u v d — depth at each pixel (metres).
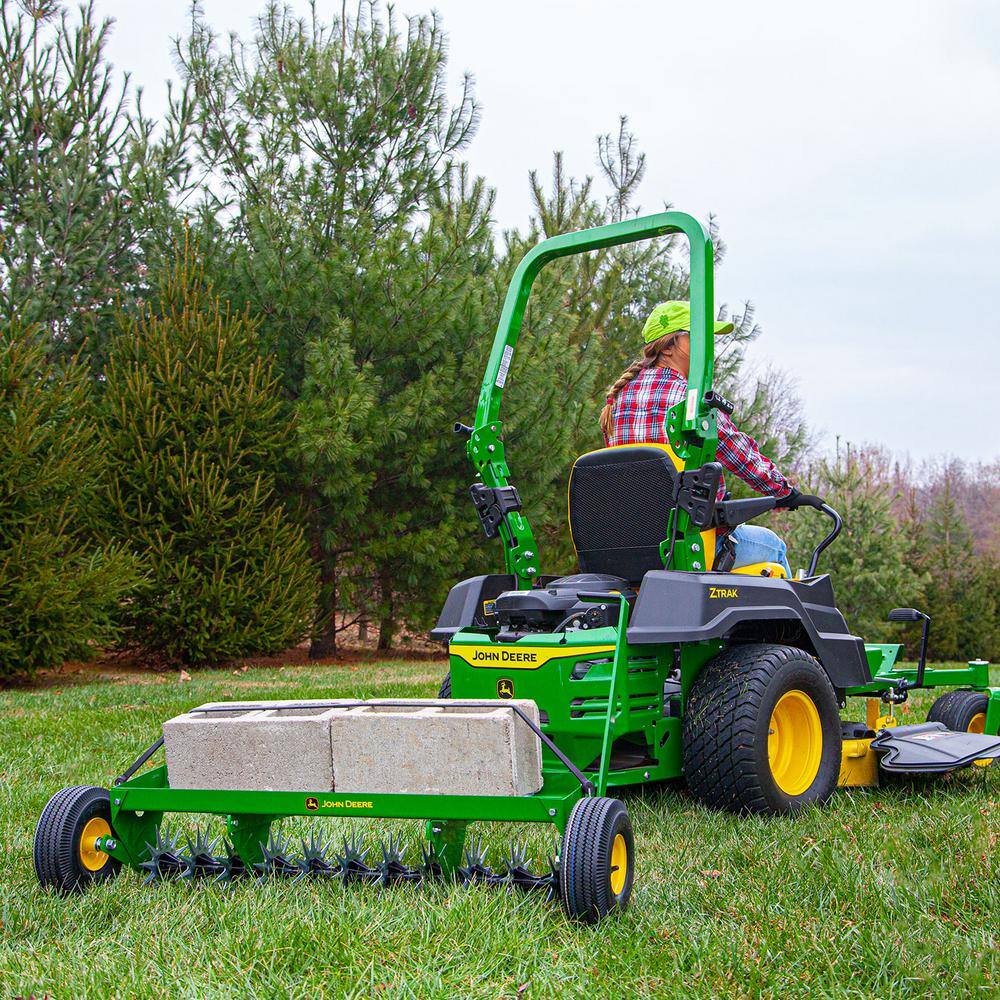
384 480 13.63
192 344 12.22
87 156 13.41
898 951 2.58
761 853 3.45
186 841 3.47
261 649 12.45
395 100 13.91
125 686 10.17
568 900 2.79
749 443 4.47
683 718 4.15
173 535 11.91
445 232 13.62
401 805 2.98
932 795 4.61
